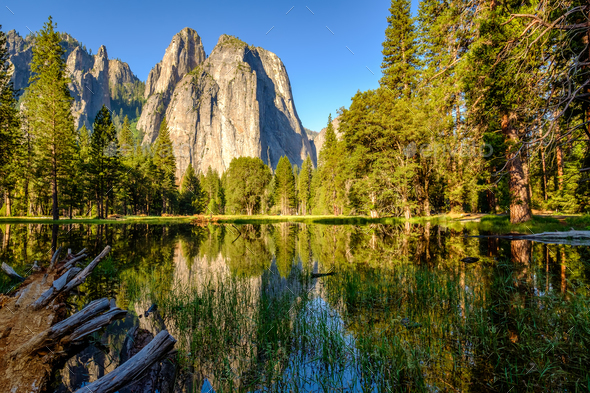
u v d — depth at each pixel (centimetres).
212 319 536
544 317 464
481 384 319
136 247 1520
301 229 2780
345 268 938
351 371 370
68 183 3803
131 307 616
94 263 661
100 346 444
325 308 586
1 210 4362
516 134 1477
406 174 2430
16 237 1736
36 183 3778
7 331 418
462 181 2198
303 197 8119
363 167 2786
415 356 371
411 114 2353
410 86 2802
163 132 6550
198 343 453
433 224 2334
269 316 538
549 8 984
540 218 1666
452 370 349
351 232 2267
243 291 704
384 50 2947
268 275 898
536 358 365
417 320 498
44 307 513
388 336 443
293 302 612
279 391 335
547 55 1081
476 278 729
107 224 3114
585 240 1273
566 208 2184
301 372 374
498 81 1284
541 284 656
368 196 3059
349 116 2805
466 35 1748
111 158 3744
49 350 402
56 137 2955
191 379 362
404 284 716
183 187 7288
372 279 763
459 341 419
